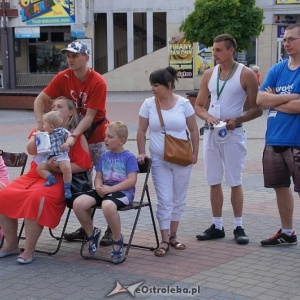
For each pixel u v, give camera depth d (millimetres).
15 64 35312
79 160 6074
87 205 5820
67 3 33938
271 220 7426
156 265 5734
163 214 6109
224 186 9406
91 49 33500
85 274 5512
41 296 4973
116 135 6012
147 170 6012
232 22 21141
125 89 34625
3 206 5918
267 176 6164
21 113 22703
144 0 33750
